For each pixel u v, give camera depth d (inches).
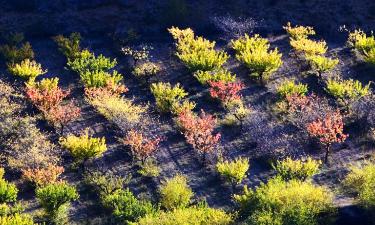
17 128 1019.9
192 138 959.0
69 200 847.7
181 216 761.6
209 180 930.1
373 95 1107.3
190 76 1247.5
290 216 726.5
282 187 799.7
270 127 1037.8
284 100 1117.7
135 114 1069.8
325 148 991.6
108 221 835.4
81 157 942.4
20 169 925.8
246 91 1183.6
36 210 858.1
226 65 1296.8
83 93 1187.3
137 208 829.8
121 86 1136.8
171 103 1114.1
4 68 1272.1
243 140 1023.6
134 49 1349.7
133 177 936.9
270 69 1207.6
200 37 1365.7
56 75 1254.9
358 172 839.1
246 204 802.8
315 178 914.7
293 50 1343.5
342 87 1108.5
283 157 963.3
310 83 1205.7
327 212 762.8
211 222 759.1
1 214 812.0
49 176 882.1
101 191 895.7
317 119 1036.5
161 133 1049.5
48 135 1031.0
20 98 1144.2
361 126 1040.2
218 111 1112.2
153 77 1241.4
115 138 1039.6
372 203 756.6
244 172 892.0
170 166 965.8
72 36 1380.4
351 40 1364.4
